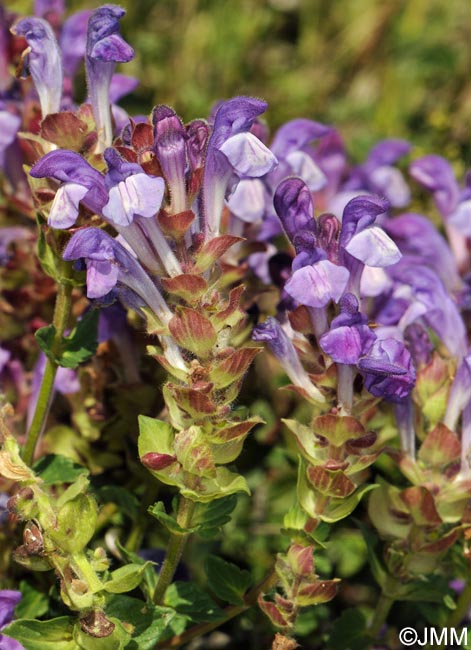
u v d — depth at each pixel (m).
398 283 0.45
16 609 0.44
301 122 0.46
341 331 0.39
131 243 0.39
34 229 0.48
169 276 0.39
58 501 0.39
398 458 0.42
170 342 0.39
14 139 0.47
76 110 0.43
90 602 0.38
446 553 0.44
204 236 0.39
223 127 0.39
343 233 0.39
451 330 0.44
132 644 0.40
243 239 0.39
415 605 0.49
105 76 0.41
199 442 0.39
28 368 0.49
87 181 0.39
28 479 0.38
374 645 0.46
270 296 0.47
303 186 0.40
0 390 0.46
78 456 0.46
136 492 0.47
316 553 0.46
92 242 0.38
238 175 0.39
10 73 0.47
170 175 0.38
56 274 0.41
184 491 0.39
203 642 0.49
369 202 0.39
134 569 0.39
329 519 0.41
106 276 0.38
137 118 0.45
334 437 0.40
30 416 0.46
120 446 0.46
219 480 0.40
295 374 0.41
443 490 0.42
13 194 0.48
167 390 0.39
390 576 0.44
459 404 0.42
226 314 0.39
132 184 0.38
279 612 0.40
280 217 0.40
